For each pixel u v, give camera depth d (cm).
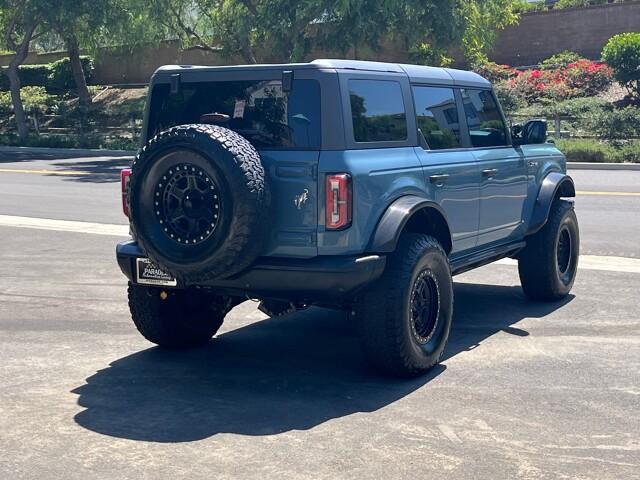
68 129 4225
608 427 540
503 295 938
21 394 614
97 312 873
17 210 1658
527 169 848
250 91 632
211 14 3581
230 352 727
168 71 675
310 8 3016
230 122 634
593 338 756
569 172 2362
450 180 709
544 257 868
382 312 614
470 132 771
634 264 1091
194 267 589
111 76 5284
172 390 622
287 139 611
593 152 2580
